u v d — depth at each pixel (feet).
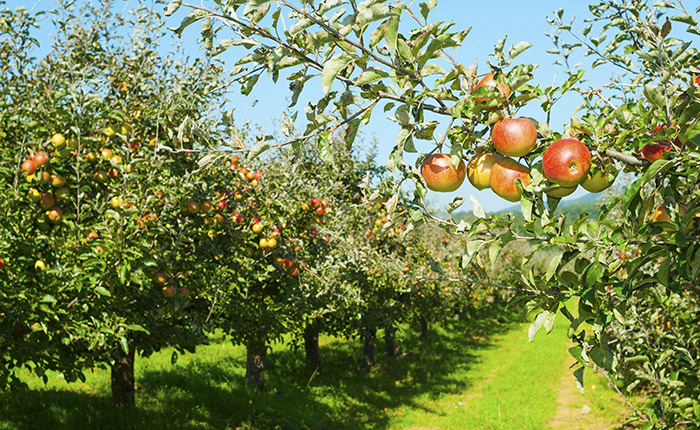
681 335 13.79
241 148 7.11
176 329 20.81
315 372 50.37
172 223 20.12
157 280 18.01
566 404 49.73
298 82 7.01
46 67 19.04
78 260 14.76
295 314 31.01
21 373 36.09
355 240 37.76
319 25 6.09
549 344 83.82
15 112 17.04
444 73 6.25
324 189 32.19
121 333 15.02
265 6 6.42
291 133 7.06
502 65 6.54
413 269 45.03
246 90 7.17
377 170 44.73
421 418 46.26
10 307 13.98
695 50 8.57
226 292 22.50
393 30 5.89
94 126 17.21
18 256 15.03
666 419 13.17
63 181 15.56
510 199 6.69
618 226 6.62
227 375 46.93
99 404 32.78
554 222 6.75
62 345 16.02
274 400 43.11
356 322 48.85
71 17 18.98
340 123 6.83
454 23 6.00
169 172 18.20
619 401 46.80
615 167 6.51
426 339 80.23
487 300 117.91
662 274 6.75
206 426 33.99
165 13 6.43
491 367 69.87
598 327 7.03
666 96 6.30
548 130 6.50
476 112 6.28
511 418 45.75
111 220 15.25
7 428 26.81
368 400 50.62
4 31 17.87
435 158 6.70
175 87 19.70
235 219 23.09
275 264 26.78
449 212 6.93
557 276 7.13
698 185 7.11
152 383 40.16
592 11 9.82
